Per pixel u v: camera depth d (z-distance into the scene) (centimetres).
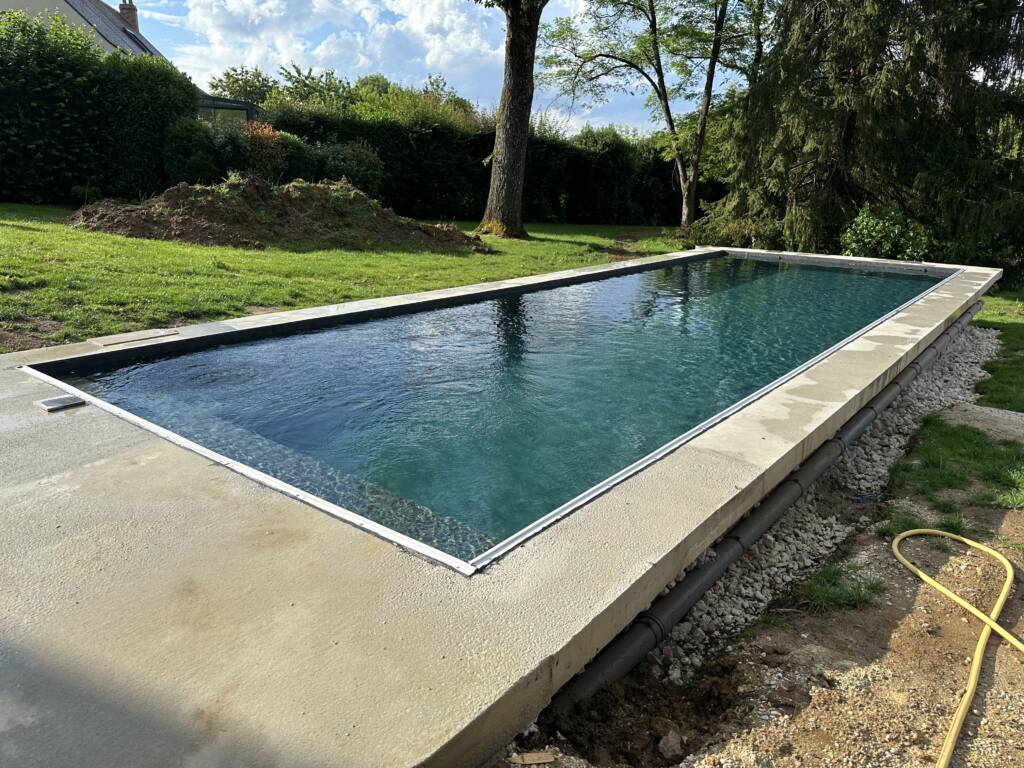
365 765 141
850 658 236
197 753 141
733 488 277
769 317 765
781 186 1344
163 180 1533
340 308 622
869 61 1189
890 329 589
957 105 1170
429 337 625
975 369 665
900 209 1306
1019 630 251
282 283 766
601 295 864
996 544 315
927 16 1153
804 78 1262
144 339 485
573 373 540
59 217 1134
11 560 210
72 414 339
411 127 2023
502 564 218
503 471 361
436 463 367
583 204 2391
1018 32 1132
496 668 171
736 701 218
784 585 296
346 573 210
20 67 1303
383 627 185
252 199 1109
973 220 1162
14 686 158
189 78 1562
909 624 256
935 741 193
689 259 1162
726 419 362
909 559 304
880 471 414
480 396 477
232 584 202
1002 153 1198
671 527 244
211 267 795
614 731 200
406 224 1241
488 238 1455
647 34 1905
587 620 190
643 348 622
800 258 1186
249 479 274
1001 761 185
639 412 457
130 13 2847
